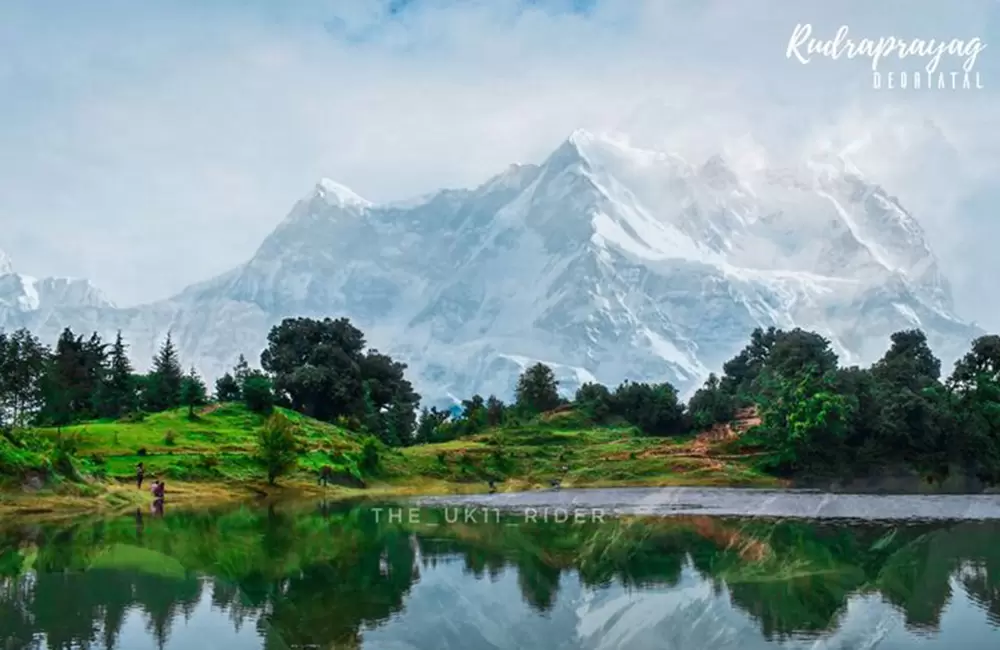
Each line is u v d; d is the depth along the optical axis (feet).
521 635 151.23
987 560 218.38
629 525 299.99
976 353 569.23
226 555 229.25
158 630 153.07
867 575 199.31
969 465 523.70
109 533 273.54
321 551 237.45
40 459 351.05
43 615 162.71
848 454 526.98
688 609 167.63
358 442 573.33
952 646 142.10
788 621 158.92
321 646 144.66
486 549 241.14
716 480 514.68
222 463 450.30
